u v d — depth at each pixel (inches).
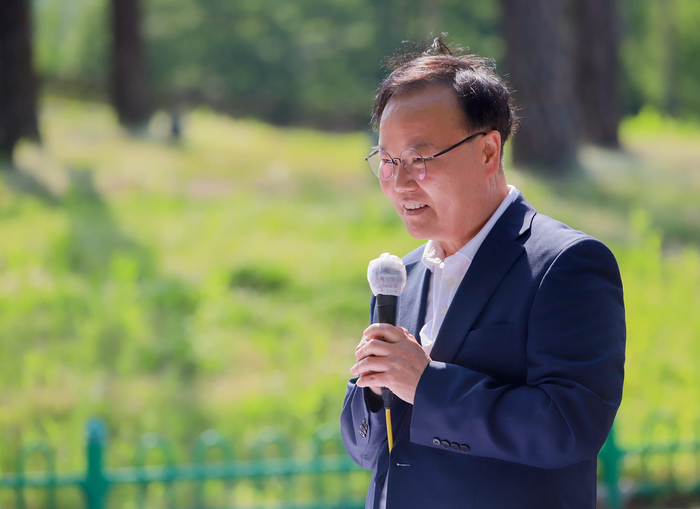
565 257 140.9
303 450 439.2
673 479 394.3
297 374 541.0
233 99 3120.1
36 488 361.7
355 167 1418.6
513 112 155.9
